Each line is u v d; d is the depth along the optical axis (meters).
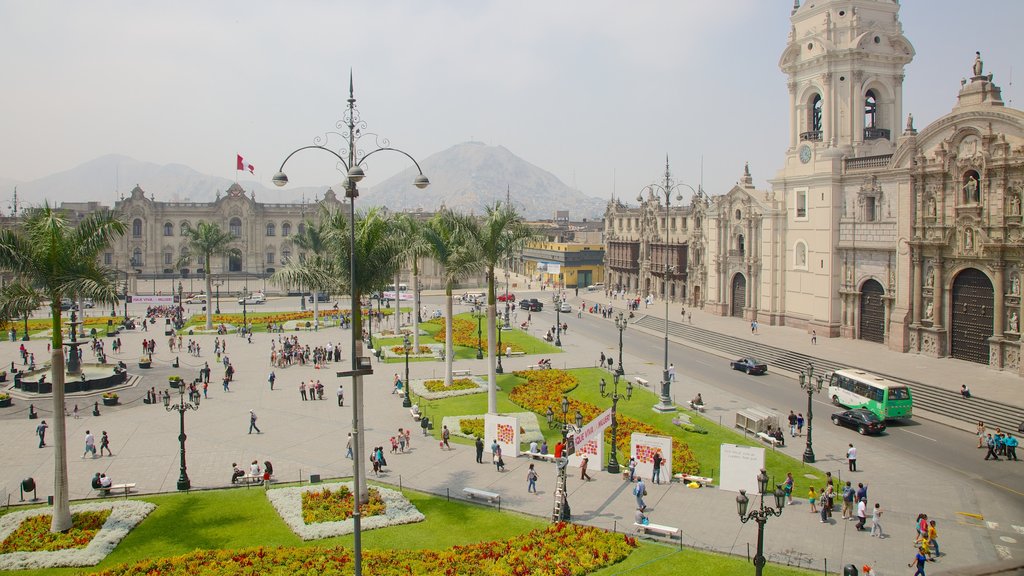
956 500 38.41
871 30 81.62
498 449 43.06
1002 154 60.09
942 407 54.72
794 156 89.06
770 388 64.50
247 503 37.09
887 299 74.88
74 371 65.50
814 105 87.69
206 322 100.44
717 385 65.75
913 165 69.56
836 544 32.75
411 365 73.94
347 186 30.52
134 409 56.94
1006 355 61.34
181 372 71.12
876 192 75.94
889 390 52.00
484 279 173.88
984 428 49.03
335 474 41.84
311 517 34.56
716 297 106.81
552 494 38.97
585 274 167.75
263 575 28.22
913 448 47.25
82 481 40.62
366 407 57.25
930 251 68.56
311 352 81.62
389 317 111.81
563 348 85.94
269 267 170.38
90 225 34.22
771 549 32.06
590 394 61.78
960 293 66.69
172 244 165.75
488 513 36.19
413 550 31.38
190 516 35.38
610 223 153.50
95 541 31.92
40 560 30.06
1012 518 36.06
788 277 91.62
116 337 91.94
